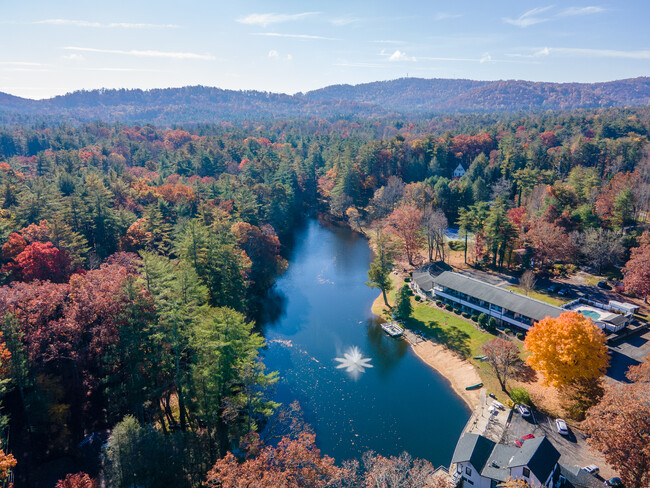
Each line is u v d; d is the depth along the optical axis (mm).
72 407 52625
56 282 67250
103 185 111875
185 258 72375
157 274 57688
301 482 33438
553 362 53062
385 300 91000
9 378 44406
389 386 63781
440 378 65500
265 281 100062
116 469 37875
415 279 97062
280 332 80375
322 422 56125
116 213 95375
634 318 74625
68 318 51281
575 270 96875
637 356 63312
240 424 53031
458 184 140375
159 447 39125
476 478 42375
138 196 116250
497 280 95125
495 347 58875
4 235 71500
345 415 57438
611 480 41250
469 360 67812
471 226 109500
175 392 59281
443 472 46906
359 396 61531
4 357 43438
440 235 109750
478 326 77688
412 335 77875
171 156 190625
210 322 51219
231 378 50625
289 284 102875
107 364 53219
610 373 59312
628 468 36000
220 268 72750
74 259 73625
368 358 71562
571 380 52125
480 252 107250
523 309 73062
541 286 90688
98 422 52594
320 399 60875
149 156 199875
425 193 134875
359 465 48062
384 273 89500
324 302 93375
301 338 78188
